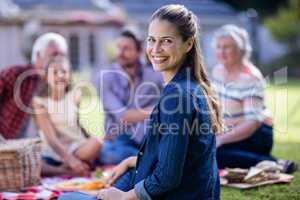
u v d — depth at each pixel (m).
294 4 36.88
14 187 6.47
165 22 4.19
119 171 4.98
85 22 25.53
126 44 8.02
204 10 34.50
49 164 7.43
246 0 45.88
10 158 6.41
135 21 32.38
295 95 19.59
